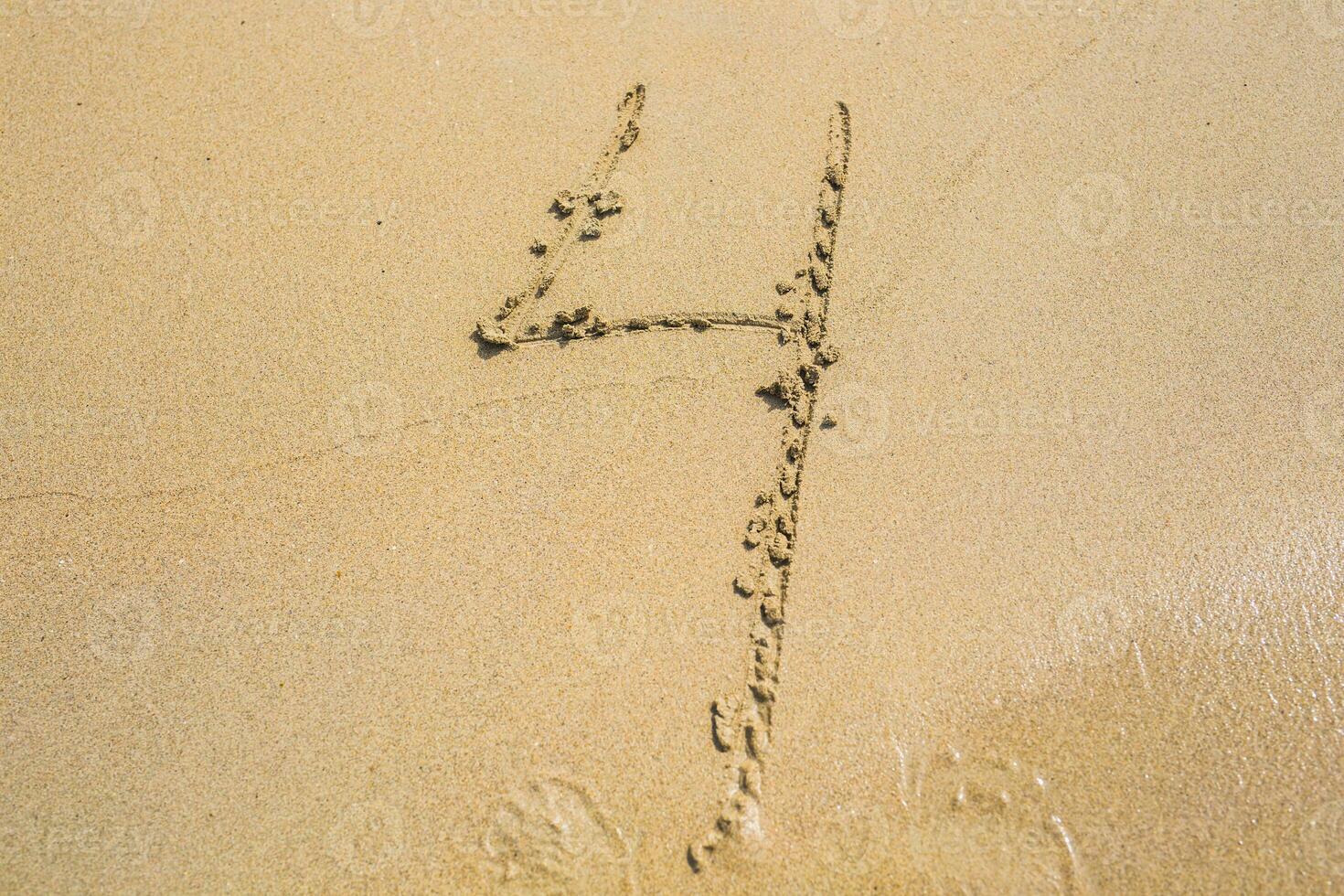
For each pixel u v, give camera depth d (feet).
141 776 9.12
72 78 13.23
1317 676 9.39
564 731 9.24
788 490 10.42
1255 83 13.07
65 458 10.67
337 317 11.50
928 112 12.86
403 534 10.28
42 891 8.65
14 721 9.35
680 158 12.52
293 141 12.74
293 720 9.35
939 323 11.37
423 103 13.04
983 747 9.09
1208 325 11.30
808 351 11.21
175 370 11.19
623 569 10.06
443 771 9.09
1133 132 12.69
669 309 11.44
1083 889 8.49
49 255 11.90
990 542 10.08
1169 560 9.95
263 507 10.43
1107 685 9.38
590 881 8.60
